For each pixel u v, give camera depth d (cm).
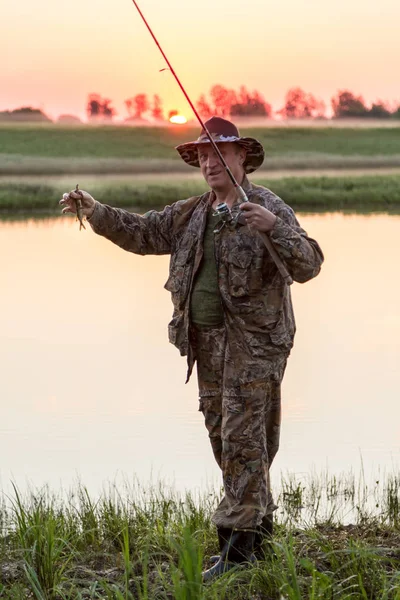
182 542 1112
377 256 5222
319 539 1176
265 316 1070
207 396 1112
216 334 1091
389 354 2809
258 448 1069
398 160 17438
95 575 1106
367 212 9050
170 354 2852
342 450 1892
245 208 1035
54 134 17962
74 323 3372
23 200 9744
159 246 1148
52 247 5975
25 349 2950
